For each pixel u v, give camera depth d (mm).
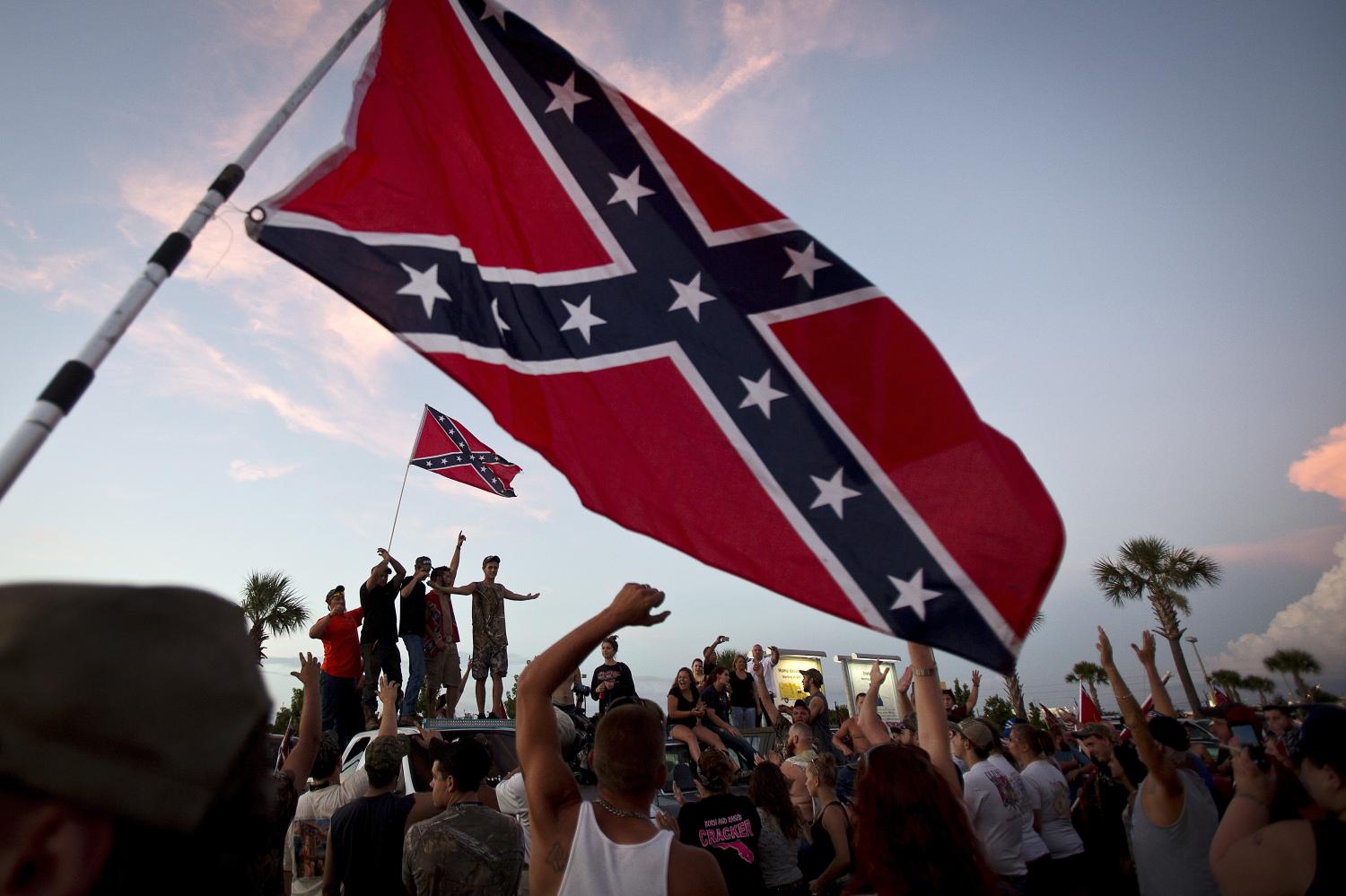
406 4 3625
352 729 9094
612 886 2051
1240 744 2920
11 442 1857
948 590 2592
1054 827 5574
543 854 2188
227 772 739
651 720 2361
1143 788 4027
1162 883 3844
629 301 3223
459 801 3641
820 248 3143
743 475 2904
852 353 2975
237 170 2758
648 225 3320
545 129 3506
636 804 2260
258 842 815
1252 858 2510
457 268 3199
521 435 2994
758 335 3084
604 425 3039
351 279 3014
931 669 3027
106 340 2150
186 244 2512
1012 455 2682
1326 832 2365
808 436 2912
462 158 3416
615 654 8602
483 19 3672
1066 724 12031
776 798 4965
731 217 3270
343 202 3127
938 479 2729
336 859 3854
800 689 14891
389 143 3324
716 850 4281
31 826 633
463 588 10289
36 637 671
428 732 6293
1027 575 2535
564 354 3152
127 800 657
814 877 5391
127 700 682
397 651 9664
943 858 2090
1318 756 2461
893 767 2246
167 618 758
